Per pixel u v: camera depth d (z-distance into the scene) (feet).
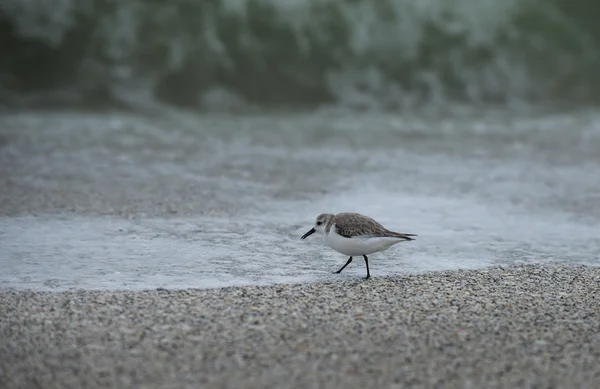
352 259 43.01
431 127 90.68
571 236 48.96
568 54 125.80
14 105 99.45
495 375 27.30
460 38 121.19
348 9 116.98
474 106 110.93
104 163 67.31
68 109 98.89
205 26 111.75
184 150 74.33
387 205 55.57
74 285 37.32
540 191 60.85
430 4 120.78
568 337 30.96
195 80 108.99
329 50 115.24
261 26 113.70
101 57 108.17
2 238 45.14
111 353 28.63
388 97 112.98
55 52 107.45
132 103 103.09
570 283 38.83
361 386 26.27
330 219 39.75
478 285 38.09
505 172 67.15
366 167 68.18
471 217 52.90
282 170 66.44
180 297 35.29
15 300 34.45
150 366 27.61
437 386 26.40
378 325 31.89
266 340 30.07
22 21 107.65
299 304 34.50
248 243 45.75
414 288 37.40
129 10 110.63
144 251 43.60
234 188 59.77
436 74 118.11
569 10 127.54
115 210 52.44
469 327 31.86
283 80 112.16
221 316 32.68
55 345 29.25
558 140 82.69
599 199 58.90
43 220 49.37
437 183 62.64
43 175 62.13
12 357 28.04
